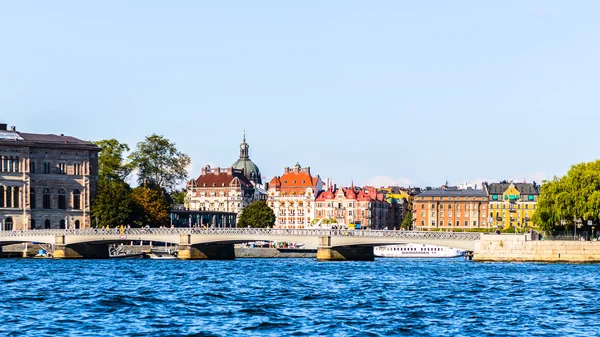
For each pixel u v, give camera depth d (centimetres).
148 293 19288
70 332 13688
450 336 13475
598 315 15650
